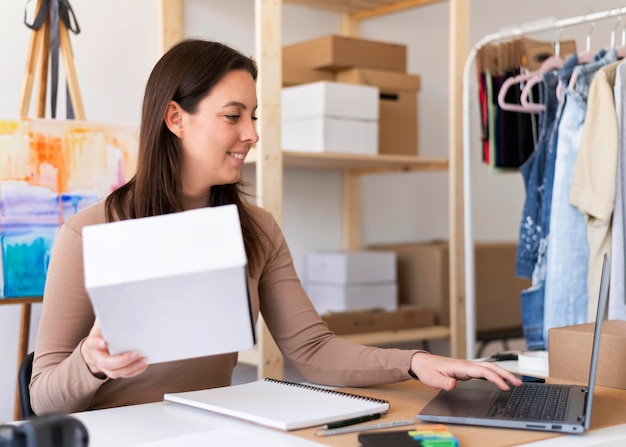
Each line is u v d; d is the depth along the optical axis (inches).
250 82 58.2
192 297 41.1
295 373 123.3
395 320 114.7
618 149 84.9
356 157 107.3
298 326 62.2
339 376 58.4
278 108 93.9
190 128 57.1
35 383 52.1
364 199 133.5
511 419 44.2
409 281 124.4
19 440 32.6
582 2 144.7
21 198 84.1
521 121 99.5
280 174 94.3
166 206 58.3
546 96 93.0
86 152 88.2
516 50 99.4
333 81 117.9
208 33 114.3
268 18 92.7
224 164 58.1
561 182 88.9
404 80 119.0
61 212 86.4
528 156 99.9
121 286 39.6
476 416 45.1
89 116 104.1
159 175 58.0
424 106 139.3
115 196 58.7
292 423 43.7
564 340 60.5
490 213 147.6
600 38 143.8
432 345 135.3
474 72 142.1
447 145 142.6
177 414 48.2
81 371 48.4
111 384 57.0
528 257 94.0
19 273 83.7
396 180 137.7
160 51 108.1
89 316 55.0
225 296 41.5
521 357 67.7
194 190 59.7
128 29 107.3
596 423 45.7
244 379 116.6
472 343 99.4
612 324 64.0
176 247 40.5
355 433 43.3
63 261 54.9
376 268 118.3
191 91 56.5
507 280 128.3
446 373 53.4
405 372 55.1
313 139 108.0
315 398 49.9
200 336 43.0
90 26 104.0
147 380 57.7
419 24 138.9
